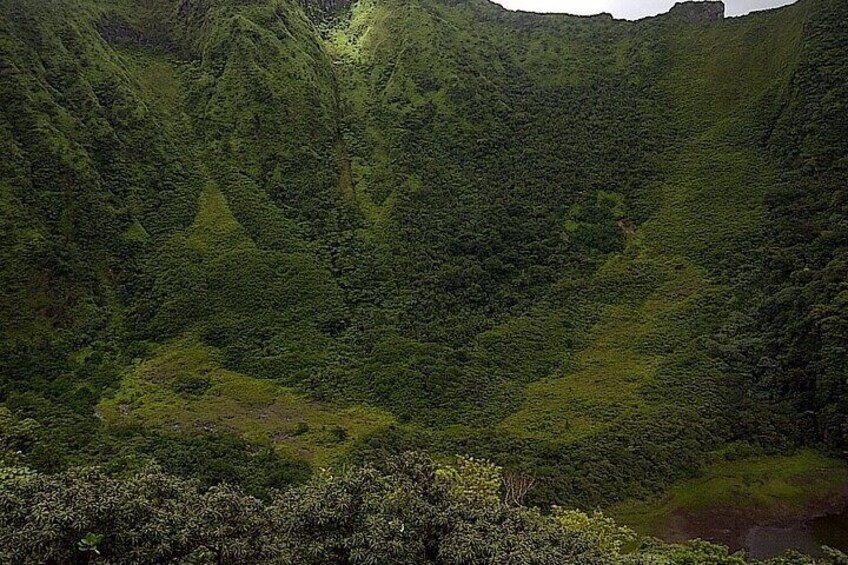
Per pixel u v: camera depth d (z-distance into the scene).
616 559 15.43
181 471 32.84
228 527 12.38
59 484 12.45
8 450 27.72
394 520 12.91
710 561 24.36
